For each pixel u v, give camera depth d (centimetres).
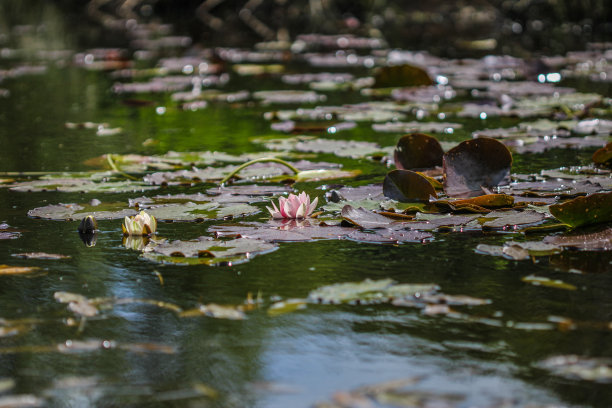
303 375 188
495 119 537
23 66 868
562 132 475
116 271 260
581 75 713
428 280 245
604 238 278
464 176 354
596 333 206
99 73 817
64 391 182
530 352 196
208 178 386
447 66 801
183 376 189
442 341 204
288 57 933
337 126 518
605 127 487
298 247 283
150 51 992
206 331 214
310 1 1263
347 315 223
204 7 1322
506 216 307
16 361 197
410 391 177
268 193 361
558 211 286
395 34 1154
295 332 212
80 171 413
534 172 382
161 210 330
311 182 381
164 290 243
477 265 258
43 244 290
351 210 314
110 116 584
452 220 304
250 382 185
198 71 828
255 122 550
